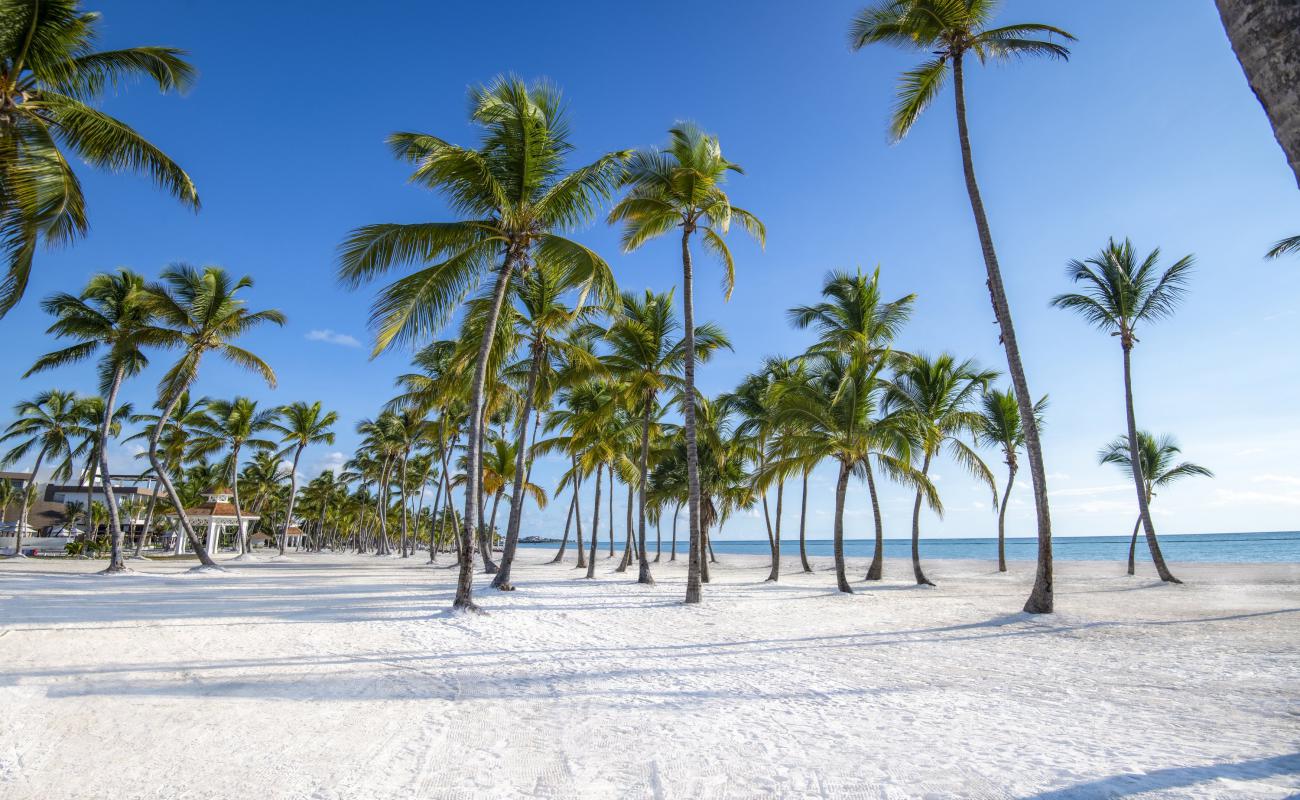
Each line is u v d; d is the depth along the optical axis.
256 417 36.28
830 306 20.27
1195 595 16.67
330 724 5.15
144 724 4.97
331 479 68.75
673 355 20.62
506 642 9.35
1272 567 29.36
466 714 5.56
